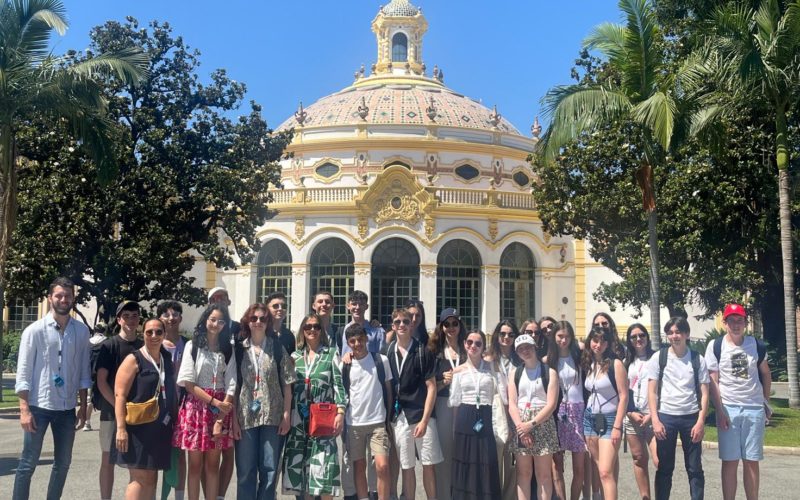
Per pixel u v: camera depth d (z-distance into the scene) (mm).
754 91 23453
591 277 53125
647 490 11672
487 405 11062
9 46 22406
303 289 47719
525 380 11055
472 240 48781
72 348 10766
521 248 51312
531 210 50812
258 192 33656
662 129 20859
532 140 60781
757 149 28625
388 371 11469
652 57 22375
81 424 11344
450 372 11617
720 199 29469
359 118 56750
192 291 32281
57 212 28984
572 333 11398
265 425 10562
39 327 10578
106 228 30297
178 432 10359
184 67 32750
